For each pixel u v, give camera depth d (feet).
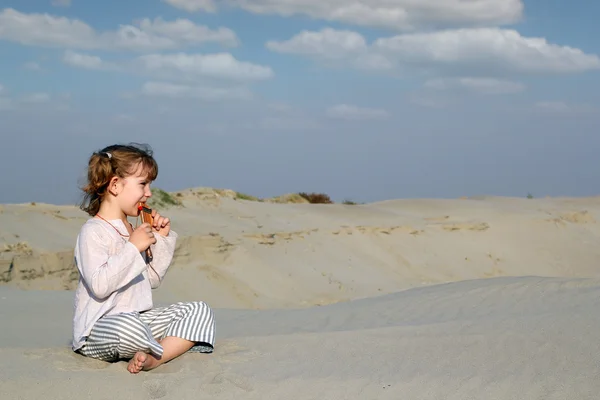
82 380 12.78
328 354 15.99
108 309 14.53
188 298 50.16
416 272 73.31
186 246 56.95
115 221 15.15
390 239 79.10
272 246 66.23
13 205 56.24
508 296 24.36
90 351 14.49
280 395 12.81
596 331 16.85
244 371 14.25
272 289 57.26
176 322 14.97
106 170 14.99
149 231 14.55
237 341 17.07
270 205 84.79
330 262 68.03
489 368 14.69
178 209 70.64
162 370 14.15
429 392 13.15
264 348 16.48
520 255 85.10
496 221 93.66
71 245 48.88
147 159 15.47
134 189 15.25
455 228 87.25
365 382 13.65
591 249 90.84
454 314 22.61
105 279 13.97
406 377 14.06
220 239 59.77
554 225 94.84
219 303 51.34
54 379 12.76
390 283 67.26
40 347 16.25
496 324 18.61
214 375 13.66
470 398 12.84
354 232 77.46
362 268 69.46
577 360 14.89
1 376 12.85
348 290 61.82
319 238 73.26
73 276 46.19
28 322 21.34
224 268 57.41
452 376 14.10
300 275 62.13
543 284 25.23
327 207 91.45
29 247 45.16
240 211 76.89
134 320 13.92
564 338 16.51
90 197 15.40
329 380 13.73
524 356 15.46
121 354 14.01
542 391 13.14
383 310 24.57
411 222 88.12
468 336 17.29
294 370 14.48
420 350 16.33
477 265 79.56
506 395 12.98
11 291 29.27
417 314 23.29
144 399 12.30
